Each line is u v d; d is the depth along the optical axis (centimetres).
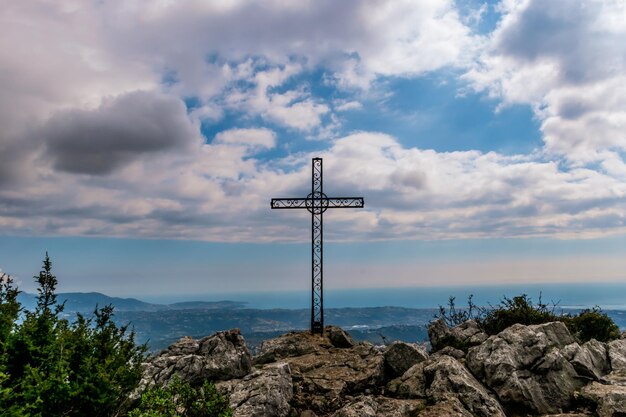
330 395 1769
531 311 2528
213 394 1238
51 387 1064
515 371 1655
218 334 2016
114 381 1159
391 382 1842
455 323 2941
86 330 1288
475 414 1506
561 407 1565
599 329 2484
